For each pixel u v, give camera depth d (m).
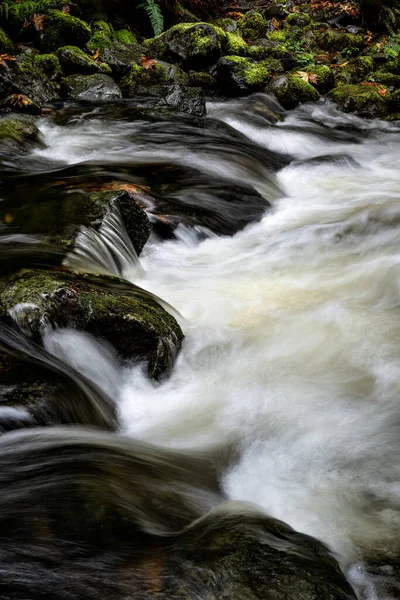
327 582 1.99
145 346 3.95
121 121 9.27
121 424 3.66
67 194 5.82
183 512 2.50
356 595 2.29
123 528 2.20
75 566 1.97
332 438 3.41
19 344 3.58
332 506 2.87
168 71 11.43
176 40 12.24
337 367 4.17
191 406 3.80
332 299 5.12
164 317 4.20
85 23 11.59
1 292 3.87
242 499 2.88
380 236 6.34
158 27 12.88
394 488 3.00
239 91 12.04
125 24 13.17
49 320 3.76
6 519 2.22
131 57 11.59
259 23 14.99
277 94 12.12
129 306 4.04
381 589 2.37
